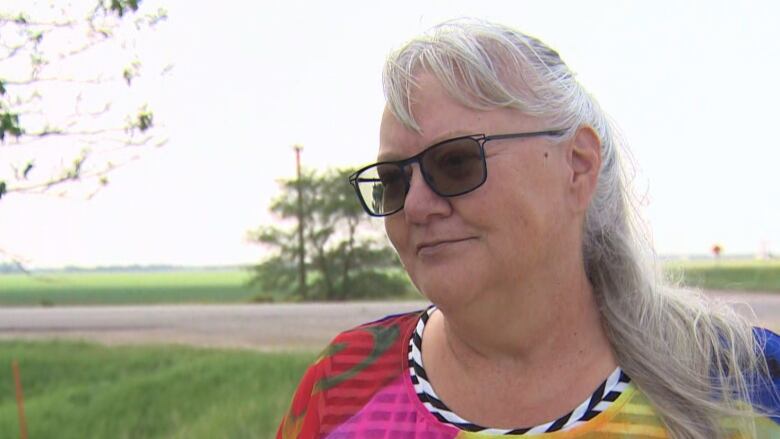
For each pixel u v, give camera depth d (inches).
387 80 55.9
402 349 64.2
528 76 53.9
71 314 1044.5
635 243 61.9
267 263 1272.1
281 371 393.1
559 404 55.8
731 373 55.1
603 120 60.0
